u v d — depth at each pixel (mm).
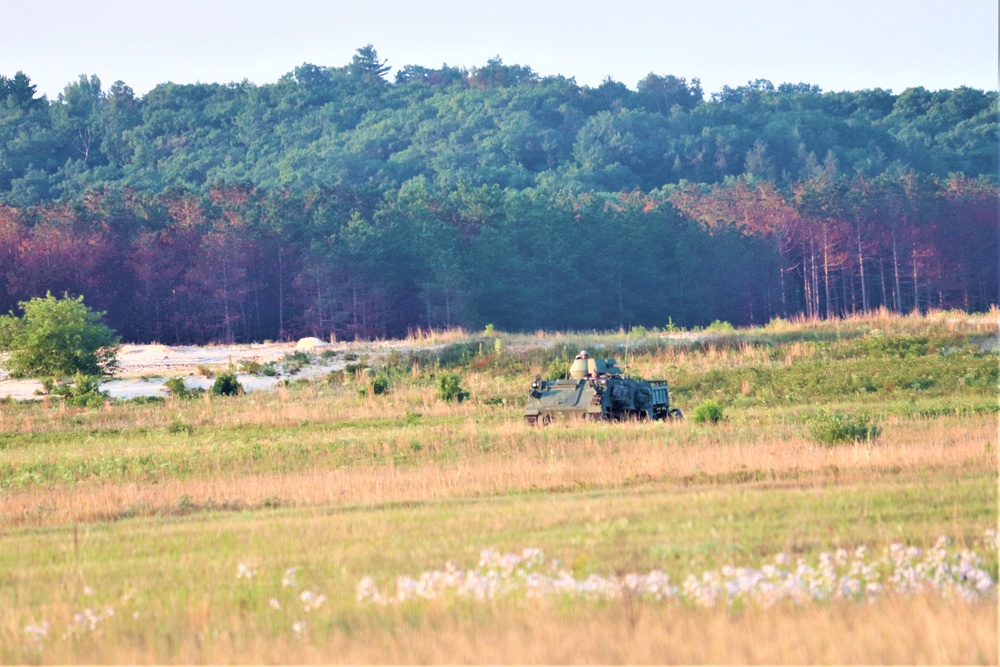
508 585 48188
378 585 50844
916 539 54375
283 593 50250
